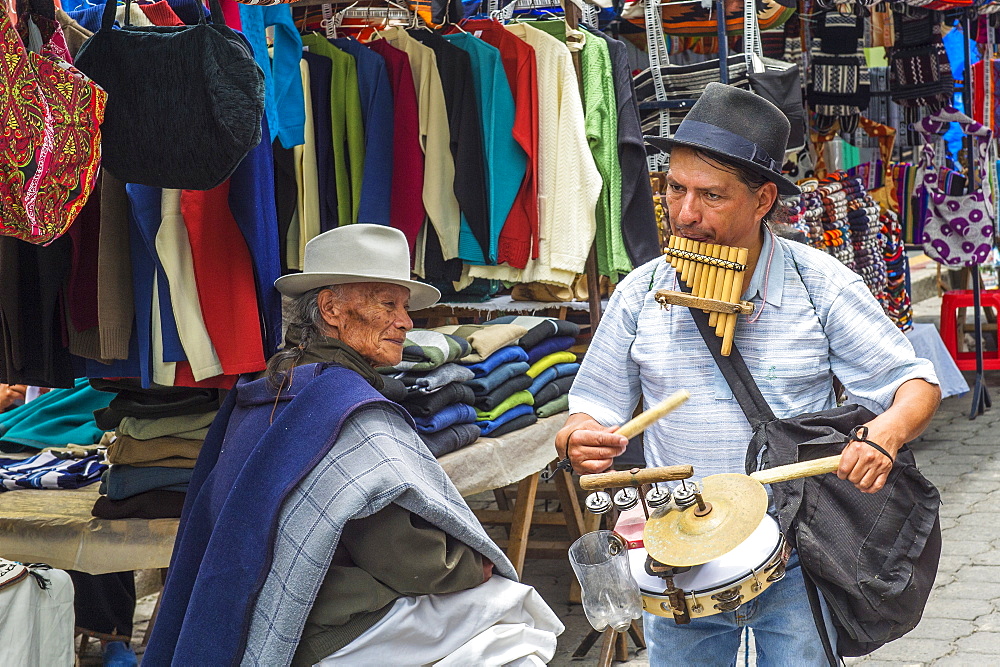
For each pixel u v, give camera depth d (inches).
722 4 174.1
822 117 242.5
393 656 79.0
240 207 114.3
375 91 152.6
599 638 158.1
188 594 82.0
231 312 115.0
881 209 261.9
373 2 176.1
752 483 75.8
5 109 73.2
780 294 83.4
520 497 146.7
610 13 207.8
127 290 116.3
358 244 86.2
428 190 157.6
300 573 75.2
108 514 116.2
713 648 88.0
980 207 268.2
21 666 102.7
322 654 77.4
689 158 80.6
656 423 88.0
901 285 256.8
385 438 79.4
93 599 145.0
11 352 115.6
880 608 77.2
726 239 81.7
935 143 269.3
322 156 153.1
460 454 124.9
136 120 92.4
